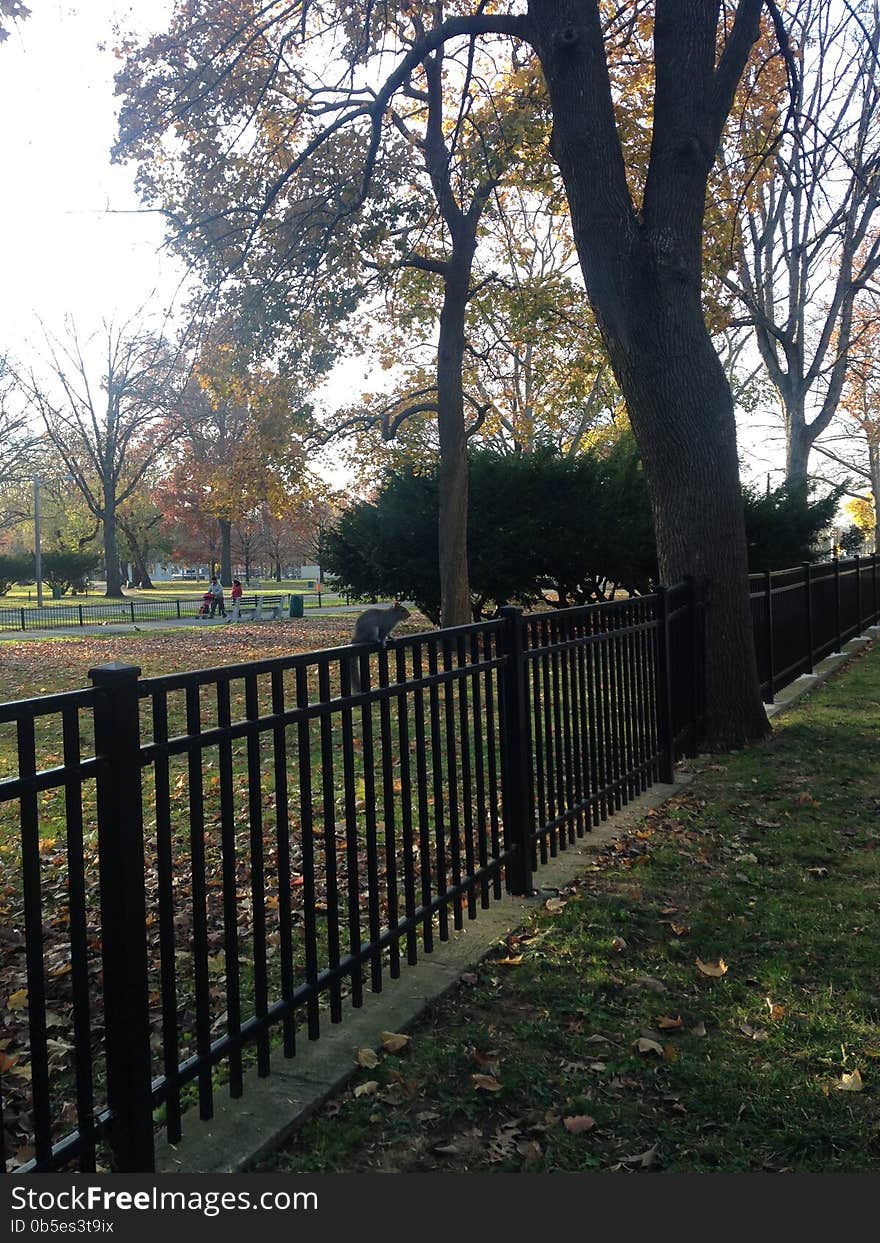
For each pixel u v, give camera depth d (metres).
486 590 20.08
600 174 7.85
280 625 30.41
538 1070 3.09
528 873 4.74
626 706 6.41
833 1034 3.27
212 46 14.38
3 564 58.31
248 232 15.62
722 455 8.08
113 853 2.32
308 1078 3.00
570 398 25.17
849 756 7.57
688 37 7.69
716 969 3.82
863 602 18.70
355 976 3.47
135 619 34.81
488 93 16.30
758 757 7.66
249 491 19.75
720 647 8.10
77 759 2.24
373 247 15.98
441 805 4.11
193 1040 3.40
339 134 16.52
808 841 5.47
